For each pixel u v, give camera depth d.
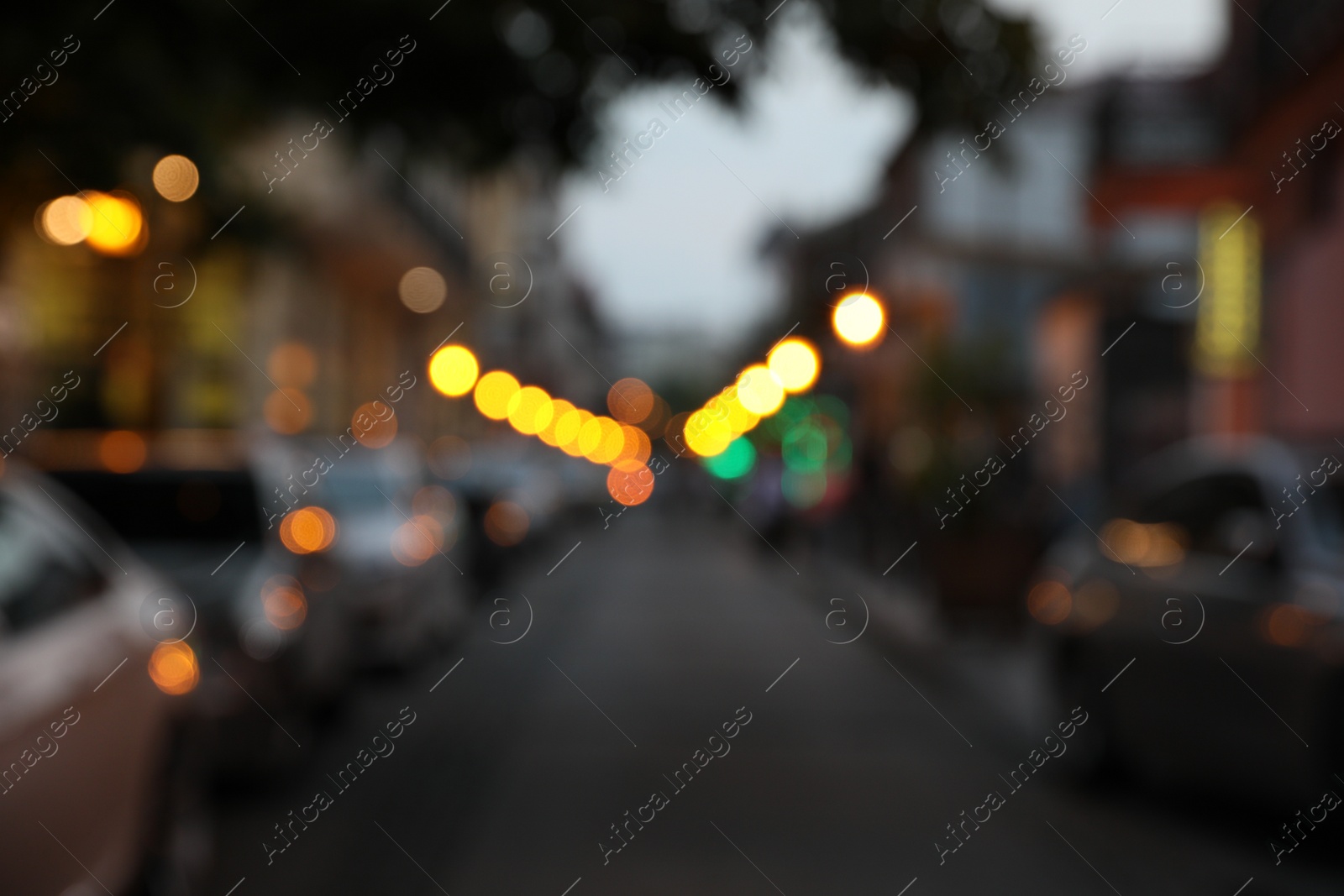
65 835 4.17
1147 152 17.33
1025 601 14.55
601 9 8.60
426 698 11.12
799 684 11.95
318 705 9.34
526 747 9.00
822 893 5.79
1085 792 8.08
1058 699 8.58
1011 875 6.12
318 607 8.78
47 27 8.32
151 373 16.12
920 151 9.68
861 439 29.62
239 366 23.62
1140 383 26.36
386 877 5.97
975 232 36.16
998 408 18.06
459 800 7.47
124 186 10.88
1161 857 6.50
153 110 10.19
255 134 11.96
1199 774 7.29
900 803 7.52
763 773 8.25
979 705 10.80
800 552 30.12
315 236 26.19
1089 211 19.09
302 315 29.23
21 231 11.92
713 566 28.09
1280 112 15.19
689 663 13.30
